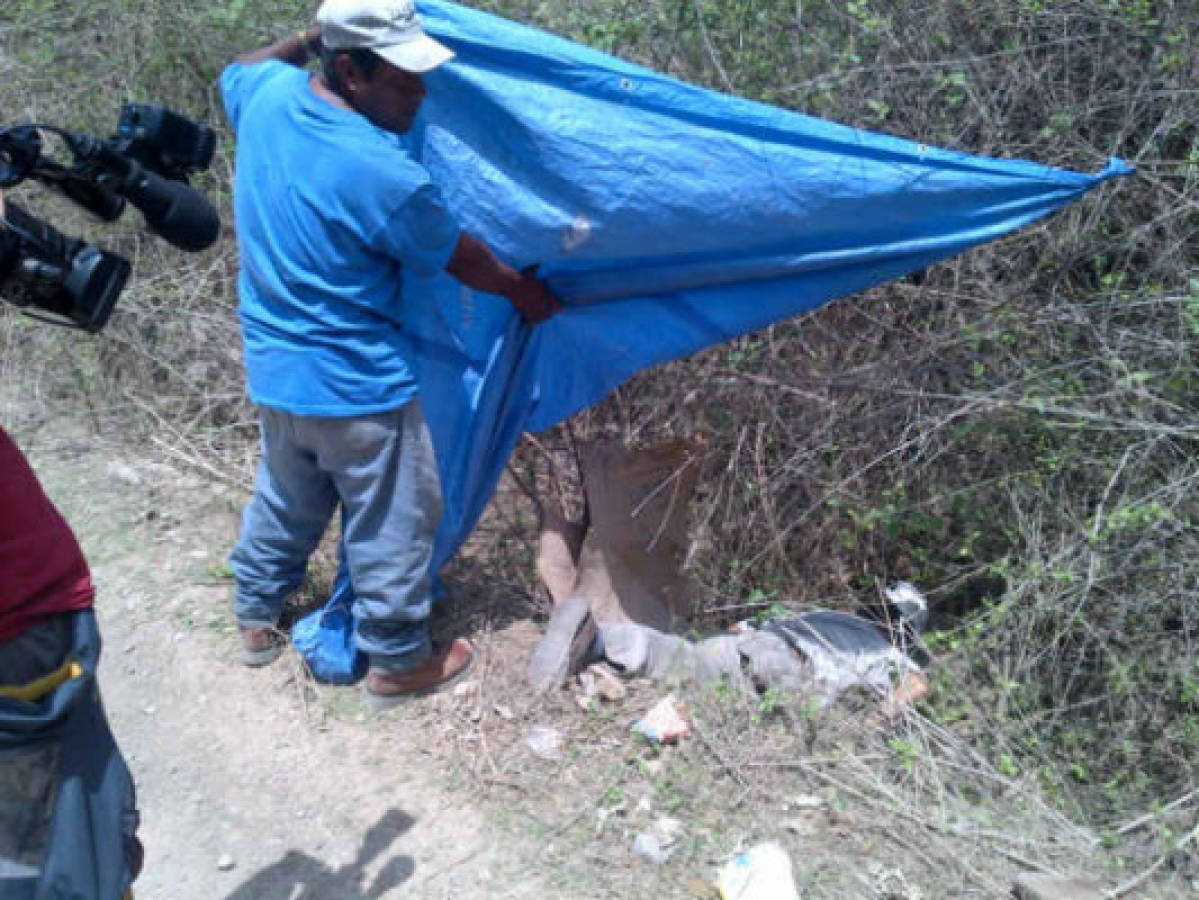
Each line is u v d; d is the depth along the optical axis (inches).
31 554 79.2
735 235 124.3
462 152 122.8
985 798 124.6
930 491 144.9
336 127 108.2
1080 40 144.6
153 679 139.5
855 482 144.8
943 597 149.9
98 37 219.1
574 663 133.6
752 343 147.9
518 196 124.0
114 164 87.4
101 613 149.0
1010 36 147.5
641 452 149.0
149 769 128.6
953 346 141.6
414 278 124.2
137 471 177.3
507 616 146.7
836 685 133.8
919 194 120.0
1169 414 134.6
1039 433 139.6
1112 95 141.7
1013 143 145.1
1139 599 131.3
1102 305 136.4
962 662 138.6
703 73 154.3
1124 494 131.5
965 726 132.6
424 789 121.6
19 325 204.5
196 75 208.1
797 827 117.2
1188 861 117.7
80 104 213.6
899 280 145.2
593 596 145.8
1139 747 129.9
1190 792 125.2
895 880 112.3
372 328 115.1
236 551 134.6
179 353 192.1
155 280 197.2
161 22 207.0
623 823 116.9
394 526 121.8
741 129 119.3
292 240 111.7
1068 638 134.5
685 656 136.4
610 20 157.5
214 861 117.5
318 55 125.0
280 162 110.9
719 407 150.1
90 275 77.3
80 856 82.4
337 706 132.9
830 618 141.9
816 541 149.7
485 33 119.2
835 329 147.6
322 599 146.7
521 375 137.0
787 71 150.4
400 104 111.2
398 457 120.1
